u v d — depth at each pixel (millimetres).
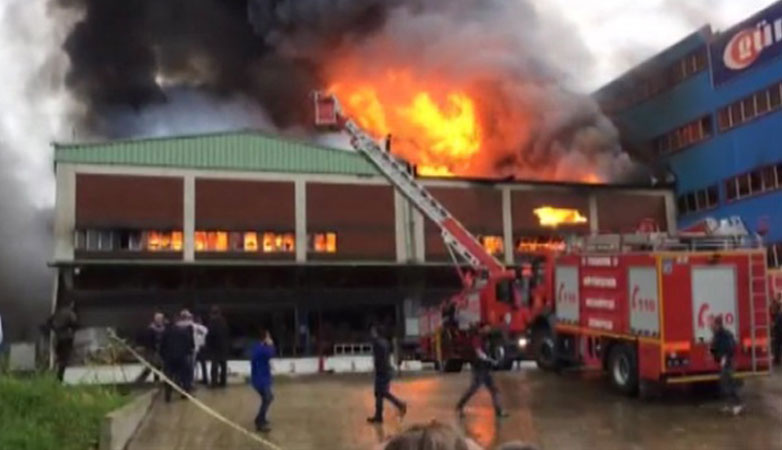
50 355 22953
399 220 38000
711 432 12352
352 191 37781
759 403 15133
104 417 10188
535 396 16141
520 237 39219
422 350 25891
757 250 15562
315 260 36781
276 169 37062
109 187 34812
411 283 38469
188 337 16234
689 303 15086
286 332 38031
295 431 12508
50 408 10094
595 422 13227
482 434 12234
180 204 35562
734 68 37656
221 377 18078
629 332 15891
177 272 36125
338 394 16844
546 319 19906
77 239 34156
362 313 40156
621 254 16234
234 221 36031
